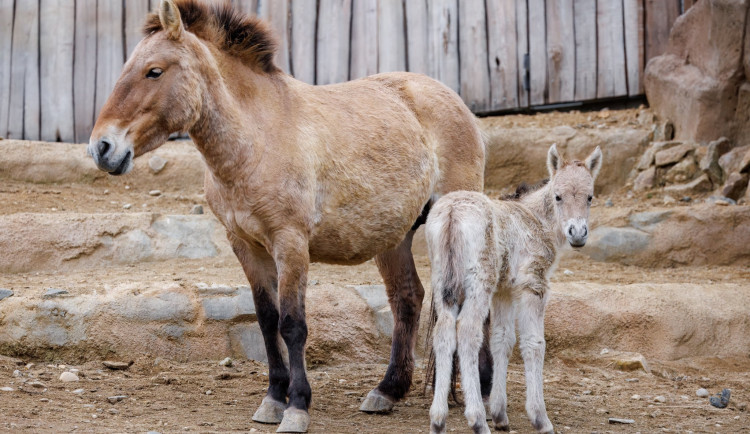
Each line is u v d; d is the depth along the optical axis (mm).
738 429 6566
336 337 8266
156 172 11914
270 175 5980
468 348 5500
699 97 11906
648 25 12883
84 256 9438
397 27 12930
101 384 6949
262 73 6379
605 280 9797
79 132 12602
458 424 6480
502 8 12945
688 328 8875
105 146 5629
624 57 12914
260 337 8125
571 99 12992
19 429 5367
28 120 12500
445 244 5637
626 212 10930
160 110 5820
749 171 11359
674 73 12383
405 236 7312
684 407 7238
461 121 7418
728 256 10656
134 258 9656
